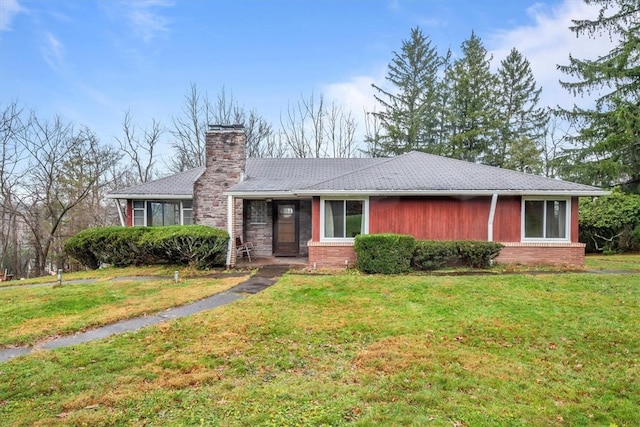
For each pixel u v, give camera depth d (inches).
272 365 194.7
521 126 1346.0
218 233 486.3
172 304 307.1
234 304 304.3
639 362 199.3
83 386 168.7
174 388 168.4
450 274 426.3
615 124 807.7
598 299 307.1
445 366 191.3
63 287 380.5
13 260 959.0
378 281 381.4
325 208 493.0
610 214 676.7
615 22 796.0
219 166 581.6
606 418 147.2
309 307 293.9
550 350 214.8
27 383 171.5
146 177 1129.4
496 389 168.4
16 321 264.8
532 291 332.8
